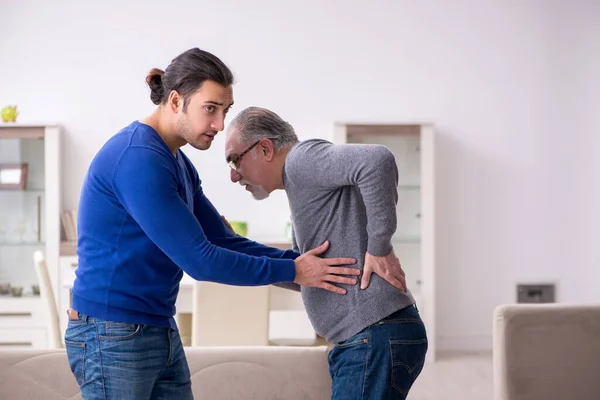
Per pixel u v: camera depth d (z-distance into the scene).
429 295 5.66
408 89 6.00
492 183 6.05
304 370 2.59
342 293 2.19
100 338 2.02
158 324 2.08
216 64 2.06
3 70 5.82
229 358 2.58
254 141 2.25
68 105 5.85
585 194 6.07
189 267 2.01
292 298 5.18
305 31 5.95
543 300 6.07
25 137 5.55
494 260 6.07
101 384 2.04
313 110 5.96
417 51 5.99
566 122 6.05
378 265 2.15
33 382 2.52
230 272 2.04
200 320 4.02
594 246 6.09
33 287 5.62
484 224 6.05
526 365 2.58
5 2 5.80
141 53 5.88
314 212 2.22
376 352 2.14
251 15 5.92
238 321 4.04
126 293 2.04
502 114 6.03
